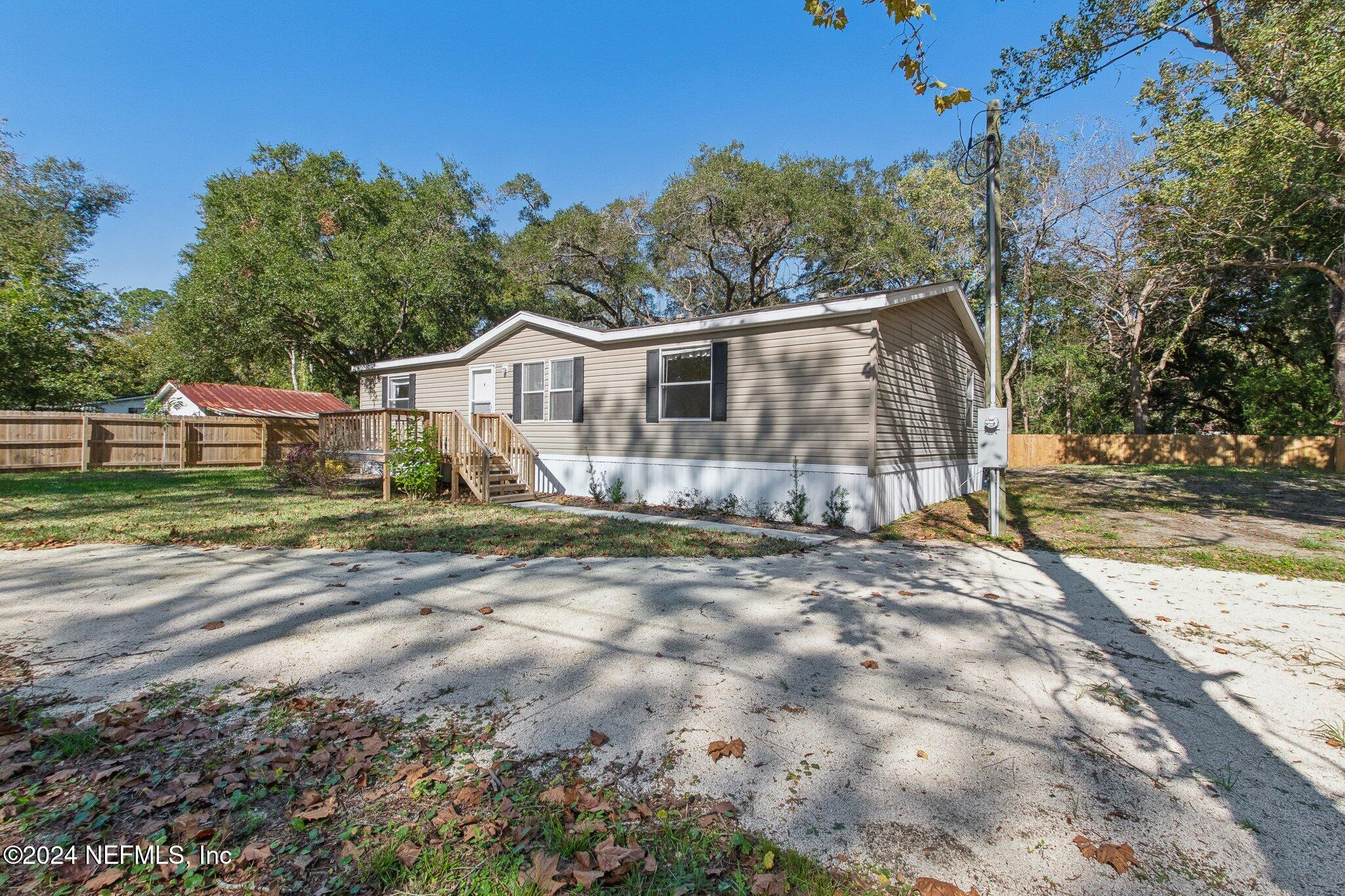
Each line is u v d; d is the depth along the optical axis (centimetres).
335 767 254
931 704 316
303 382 2759
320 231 2233
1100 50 868
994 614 476
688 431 1052
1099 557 702
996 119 806
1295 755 269
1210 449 1998
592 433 1184
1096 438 2181
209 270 1908
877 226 2377
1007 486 1396
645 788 241
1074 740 281
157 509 962
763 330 969
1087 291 2203
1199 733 288
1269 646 407
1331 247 1373
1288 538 803
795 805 230
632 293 2894
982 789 242
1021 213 2223
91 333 2084
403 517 904
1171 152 1268
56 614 452
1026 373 2812
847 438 886
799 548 728
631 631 425
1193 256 1369
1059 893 187
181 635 409
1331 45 922
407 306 2011
